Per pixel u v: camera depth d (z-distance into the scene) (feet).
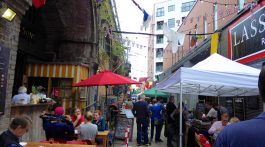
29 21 36.04
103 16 51.78
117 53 73.46
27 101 23.06
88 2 39.24
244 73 21.16
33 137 24.62
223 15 49.21
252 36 36.06
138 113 35.78
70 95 37.96
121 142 37.35
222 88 30.81
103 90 66.59
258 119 4.89
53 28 40.37
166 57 117.29
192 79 21.88
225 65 23.68
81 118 26.48
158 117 39.45
